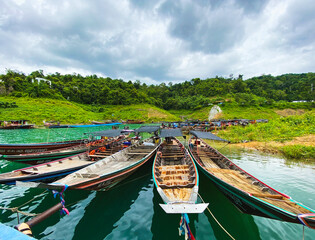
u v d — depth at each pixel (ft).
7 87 172.45
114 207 20.95
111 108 228.43
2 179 18.89
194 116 225.76
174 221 18.44
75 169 26.40
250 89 338.54
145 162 33.35
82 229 16.93
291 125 70.95
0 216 18.40
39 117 128.57
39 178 21.84
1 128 98.48
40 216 12.94
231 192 19.43
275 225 17.83
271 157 42.19
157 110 234.79
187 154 32.50
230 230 17.12
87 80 304.30
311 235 16.16
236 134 72.74
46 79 232.94
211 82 370.12
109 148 41.70
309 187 25.41
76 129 116.88
